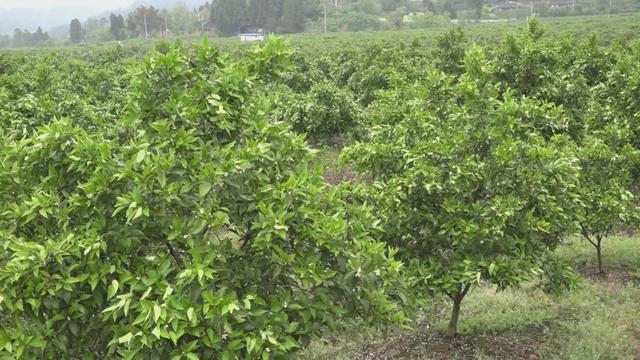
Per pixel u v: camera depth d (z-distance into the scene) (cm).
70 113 852
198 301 290
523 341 550
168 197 290
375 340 561
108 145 308
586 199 605
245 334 293
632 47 1212
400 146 498
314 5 9112
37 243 293
